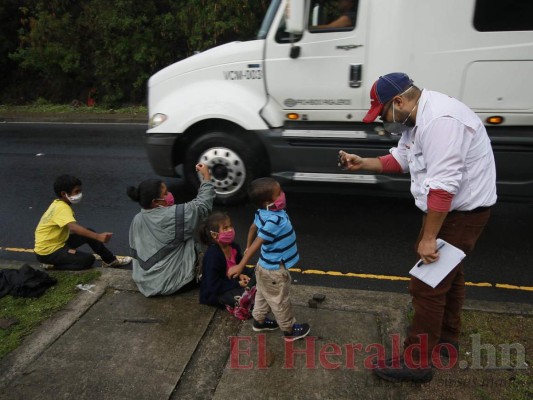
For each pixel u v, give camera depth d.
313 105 4.61
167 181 6.26
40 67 13.80
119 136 9.35
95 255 4.41
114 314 3.24
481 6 3.97
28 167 7.25
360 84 4.39
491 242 4.40
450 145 2.11
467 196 2.27
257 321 3.01
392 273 3.92
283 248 2.75
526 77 4.06
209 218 3.19
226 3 11.23
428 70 4.19
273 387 2.58
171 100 5.03
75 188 3.88
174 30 12.66
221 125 5.05
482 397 2.49
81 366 2.75
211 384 2.62
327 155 4.61
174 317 3.20
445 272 2.28
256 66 4.67
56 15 13.46
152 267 3.42
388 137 4.41
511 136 4.17
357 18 4.24
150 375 2.67
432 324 2.48
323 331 3.02
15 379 2.66
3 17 14.22
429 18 4.07
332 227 4.79
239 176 5.06
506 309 3.22
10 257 4.44
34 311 3.29
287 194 5.66
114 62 12.98
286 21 4.34
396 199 5.45
